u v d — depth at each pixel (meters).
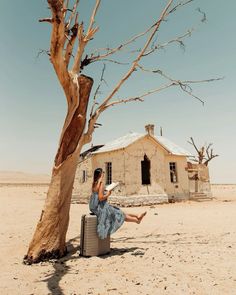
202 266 4.64
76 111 5.66
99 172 5.68
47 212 5.29
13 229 8.80
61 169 5.43
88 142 5.96
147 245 6.45
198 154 25.23
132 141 19.19
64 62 5.21
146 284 3.85
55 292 3.61
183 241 6.87
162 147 21.00
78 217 12.20
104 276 4.22
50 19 4.69
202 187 24.47
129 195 18.73
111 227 5.62
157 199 19.97
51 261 5.04
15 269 4.63
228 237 7.31
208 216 12.34
